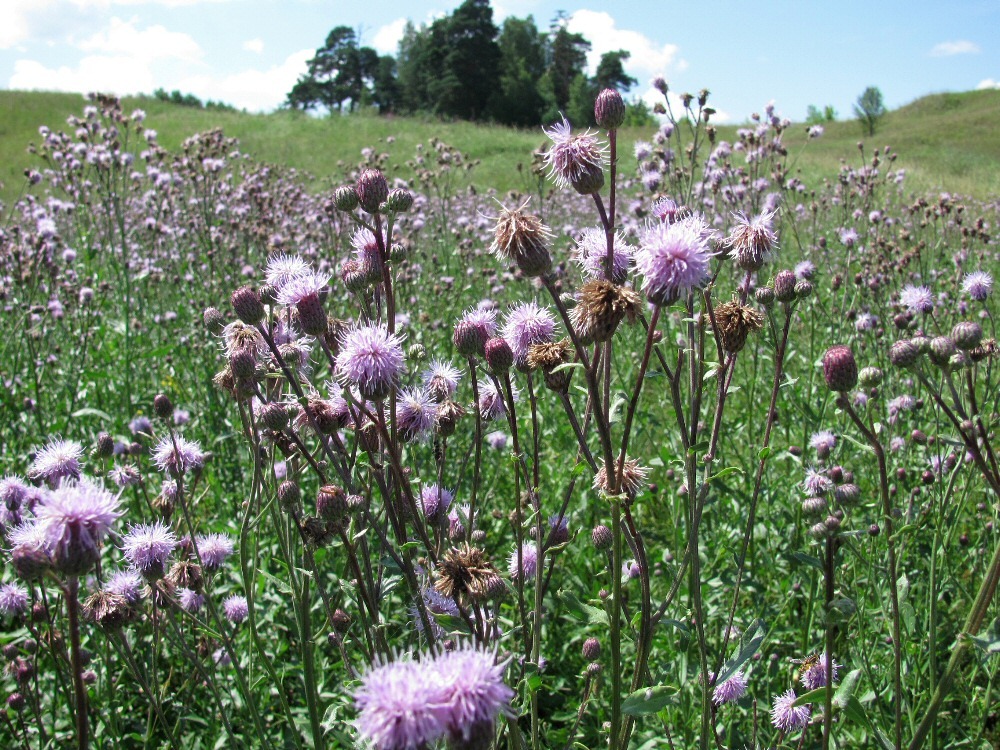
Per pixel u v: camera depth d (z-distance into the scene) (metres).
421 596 2.43
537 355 2.30
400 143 25.98
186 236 8.80
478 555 2.26
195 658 2.81
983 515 4.07
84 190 8.12
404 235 7.87
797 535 3.95
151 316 7.50
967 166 21.84
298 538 3.98
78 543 1.94
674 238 2.08
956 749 3.24
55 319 6.70
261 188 9.59
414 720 1.49
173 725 3.53
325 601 2.64
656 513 5.09
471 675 1.57
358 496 2.63
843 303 5.88
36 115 29.98
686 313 2.58
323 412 2.73
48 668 3.66
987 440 2.37
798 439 5.16
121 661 3.50
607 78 77.81
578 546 4.49
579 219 11.04
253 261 8.73
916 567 3.94
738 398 5.75
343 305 6.79
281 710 3.60
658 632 3.49
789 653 3.87
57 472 3.16
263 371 2.93
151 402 6.05
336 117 36.31
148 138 8.80
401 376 2.47
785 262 7.73
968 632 2.21
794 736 3.03
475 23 70.12
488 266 8.80
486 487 5.02
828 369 2.37
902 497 4.47
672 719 3.33
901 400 4.27
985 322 5.97
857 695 3.37
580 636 3.77
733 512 4.43
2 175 17.77
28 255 6.88
